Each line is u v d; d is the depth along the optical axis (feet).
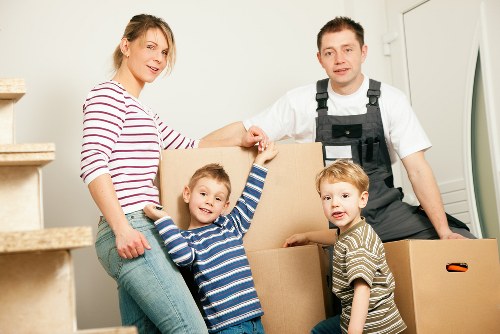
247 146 6.85
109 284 9.29
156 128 6.32
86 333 3.92
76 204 9.30
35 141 9.23
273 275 6.31
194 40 10.30
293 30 10.86
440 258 6.15
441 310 6.06
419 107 10.41
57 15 9.59
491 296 6.31
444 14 9.87
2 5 9.39
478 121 9.33
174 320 5.46
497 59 9.03
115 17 9.85
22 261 4.31
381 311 5.77
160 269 5.57
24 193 4.94
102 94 5.94
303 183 6.91
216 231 6.19
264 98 10.52
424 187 7.51
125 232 5.45
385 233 7.58
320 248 6.72
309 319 6.31
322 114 7.91
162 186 6.48
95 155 5.63
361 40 7.85
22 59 9.35
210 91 10.27
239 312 5.82
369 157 7.80
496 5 9.09
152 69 6.44
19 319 4.26
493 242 6.45
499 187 8.82
